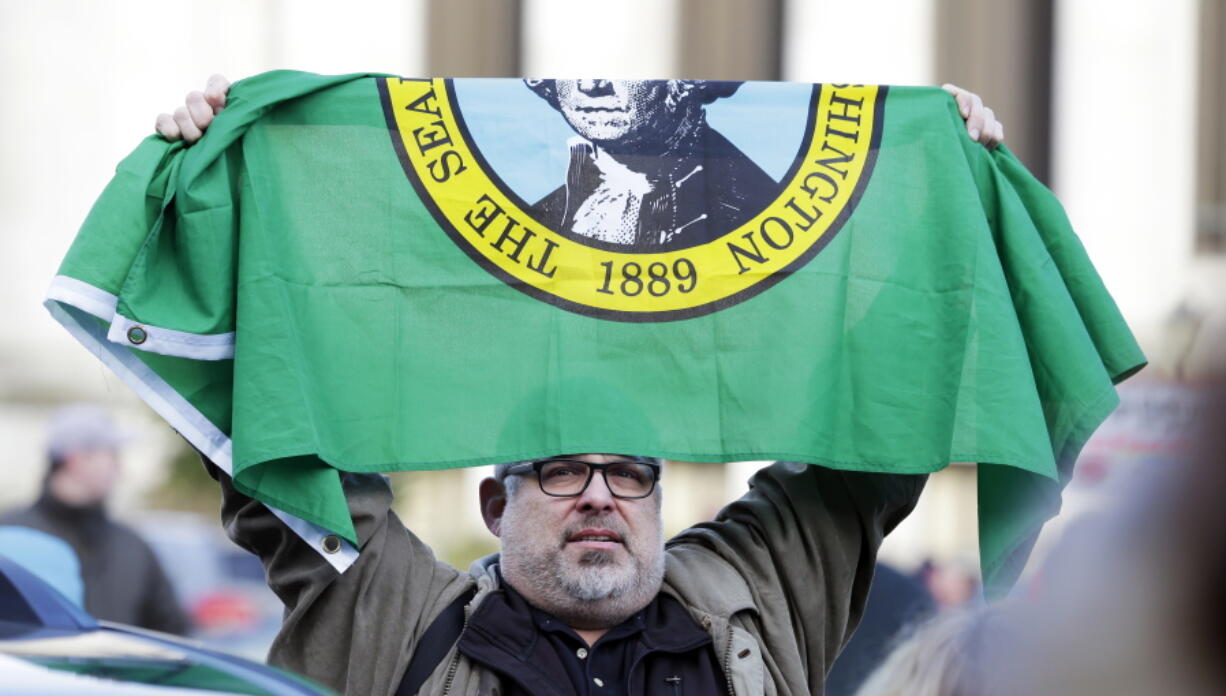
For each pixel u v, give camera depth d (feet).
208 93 21.44
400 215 21.98
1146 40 74.33
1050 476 21.20
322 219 21.77
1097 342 22.68
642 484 21.95
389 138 22.16
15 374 71.51
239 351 20.24
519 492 21.99
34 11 74.33
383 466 21.18
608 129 22.59
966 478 63.52
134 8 73.97
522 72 72.49
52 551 31.40
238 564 49.80
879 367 22.07
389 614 21.58
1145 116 73.97
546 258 22.11
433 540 63.00
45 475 33.32
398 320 21.65
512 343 21.80
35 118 74.49
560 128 22.56
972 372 21.68
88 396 71.97
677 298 22.11
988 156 23.13
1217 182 73.87
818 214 22.56
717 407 21.89
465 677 21.06
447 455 21.31
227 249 20.85
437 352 21.67
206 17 73.72
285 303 20.76
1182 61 73.92
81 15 74.33
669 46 72.95
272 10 73.26
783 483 23.58
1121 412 24.43
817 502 23.31
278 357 20.20
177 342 20.26
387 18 72.49
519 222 22.17
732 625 22.07
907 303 22.27
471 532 63.26
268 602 49.06
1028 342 22.41
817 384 21.99
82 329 20.63
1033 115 74.33
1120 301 73.56
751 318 22.13
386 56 72.54
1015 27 73.87
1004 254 22.72
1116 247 73.87
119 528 34.06
